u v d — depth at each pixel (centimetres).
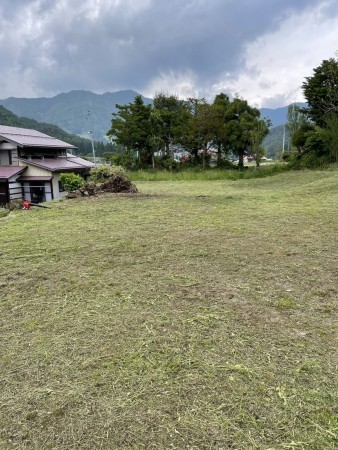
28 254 348
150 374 150
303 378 145
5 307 225
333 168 1332
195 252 338
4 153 1285
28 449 114
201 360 159
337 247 343
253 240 380
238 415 125
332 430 118
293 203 648
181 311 211
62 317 207
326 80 1559
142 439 116
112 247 364
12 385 146
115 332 187
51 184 1252
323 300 223
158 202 690
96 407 132
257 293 237
